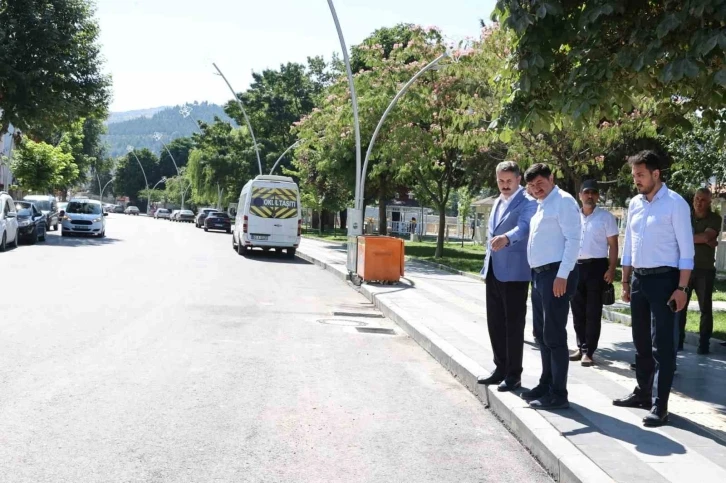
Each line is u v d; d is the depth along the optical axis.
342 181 39.66
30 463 4.50
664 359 5.54
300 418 5.80
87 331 9.23
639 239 5.79
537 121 7.29
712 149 17.70
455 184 33.84
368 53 29.08
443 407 6.43
